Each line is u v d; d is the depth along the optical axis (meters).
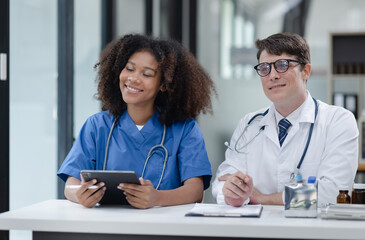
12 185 2.30
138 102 1.78
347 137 1.77
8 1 1.92
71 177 1.76
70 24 2.80
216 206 1.54
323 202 1.68
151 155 1.78
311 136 1.80
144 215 1.41
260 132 1.86
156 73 1.80
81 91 2.96
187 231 1.28
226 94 4.20
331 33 3.89
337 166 1.72
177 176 1.80
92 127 1.84
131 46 1.82
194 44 4.32
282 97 1.76
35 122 2.50
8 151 1.93
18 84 2.35
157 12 3.97
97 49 3.21
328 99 3.86
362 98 3.94
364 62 3.95
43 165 2.57
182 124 1.85
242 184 1.51
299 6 4.11
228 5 4.26
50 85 2.63
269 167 1.85
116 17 3.40
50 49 2.64
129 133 1.79
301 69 1.77
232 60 4.23
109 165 1.78
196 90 1.89
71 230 1.33
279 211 1.49
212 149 4.16
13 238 2.25
